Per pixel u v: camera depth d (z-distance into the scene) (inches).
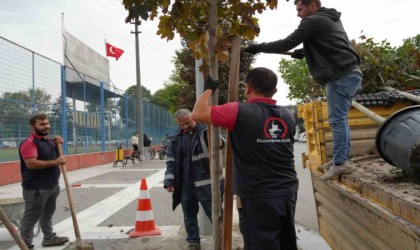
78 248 198.1
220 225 155.6
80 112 796.0
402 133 117.3
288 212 118.7
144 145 1086.4
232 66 140.8
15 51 550.6
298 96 284.7
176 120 221.1
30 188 219.9
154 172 685.3
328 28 149.7
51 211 234.1
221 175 208.5
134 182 540.7
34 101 601.3
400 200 95.9
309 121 211.2
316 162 193.2
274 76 127.0
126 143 1122.7
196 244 217.0
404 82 235.3
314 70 156.6
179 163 219.1
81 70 1306.6
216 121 119.5
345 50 150.9
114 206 362.9
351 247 135.7
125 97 1128.8
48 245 234.4
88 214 328.5
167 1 151.4
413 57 237.0
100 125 914.7
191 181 215.3
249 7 148.0
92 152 853.2
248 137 118.0
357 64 155.0
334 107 151.2
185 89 724.0
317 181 185.3
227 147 131.0
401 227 90.1
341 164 147.7
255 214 117.0
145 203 257.4
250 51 148.3
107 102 972.6
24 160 216.7
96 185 514.0
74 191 460.8
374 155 182.4
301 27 146.8
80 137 796.6
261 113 120.5
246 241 120.1
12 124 545.3
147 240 242.5
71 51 1214.3
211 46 148.4
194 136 215.9
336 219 154.3
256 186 117.0
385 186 113.8
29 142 218.2
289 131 123.0
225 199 132.3
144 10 131.9
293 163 124.4
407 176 124.0
